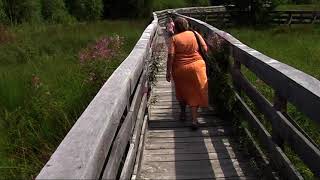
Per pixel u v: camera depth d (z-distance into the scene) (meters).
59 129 5.58
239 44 5.95
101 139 2.12
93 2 39.47
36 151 5.16
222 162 4.82
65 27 26.38
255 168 4.51
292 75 3.47
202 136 5.70
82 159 1.83
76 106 6.21
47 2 34.94
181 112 6.30
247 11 33.56
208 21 34.06
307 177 4.12
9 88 7.09
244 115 5.41
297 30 24.95
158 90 8.48
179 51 5.89
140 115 4.70
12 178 4.38
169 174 4.52
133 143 3.79
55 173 1.71
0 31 18.28
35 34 20.81
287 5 54.44
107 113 2.48
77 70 8.67
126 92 3.41
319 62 11.54
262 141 4.46
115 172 2.62
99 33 21.41
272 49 14.60
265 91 6.96
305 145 3.14
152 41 9.20
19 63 12.89
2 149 5.05
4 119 6.04
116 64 7.84
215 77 6.50
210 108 6.91
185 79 5.89
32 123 5.79
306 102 3.01
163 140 5.58
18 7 30.20
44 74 9.18
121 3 43.22
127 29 24.45
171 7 46.19
